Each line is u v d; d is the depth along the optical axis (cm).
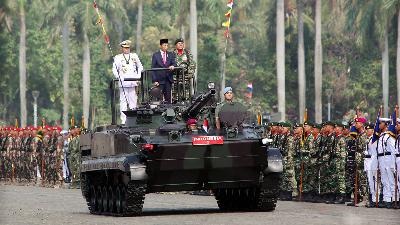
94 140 8144
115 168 7506
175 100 8131
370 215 7388
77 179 12738
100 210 8150
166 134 7469
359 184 9125
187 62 8200
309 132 9869
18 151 14612
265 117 7894
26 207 8875
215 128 7581
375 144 8850
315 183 9650
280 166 7619
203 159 7400
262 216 7269
